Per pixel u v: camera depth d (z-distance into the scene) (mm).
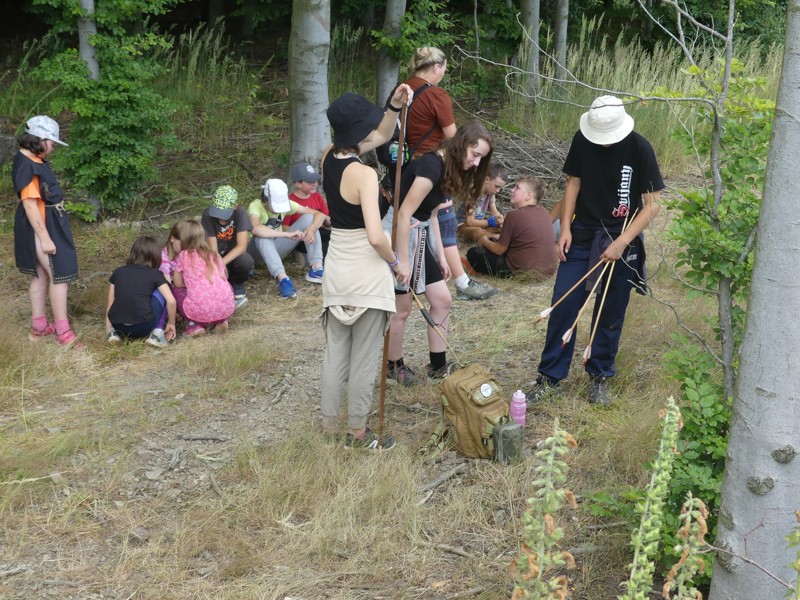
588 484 4125
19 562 3568
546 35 15500
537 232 7250
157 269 6105
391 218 4883
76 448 4461
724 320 3615
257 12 14578
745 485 2623
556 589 2502
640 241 4652
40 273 5898
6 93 11828
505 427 4230
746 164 3807
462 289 6875
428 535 3801
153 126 8391
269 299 7098
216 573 3523
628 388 5094
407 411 4914
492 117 12344
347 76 13734
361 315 4172
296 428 4656
